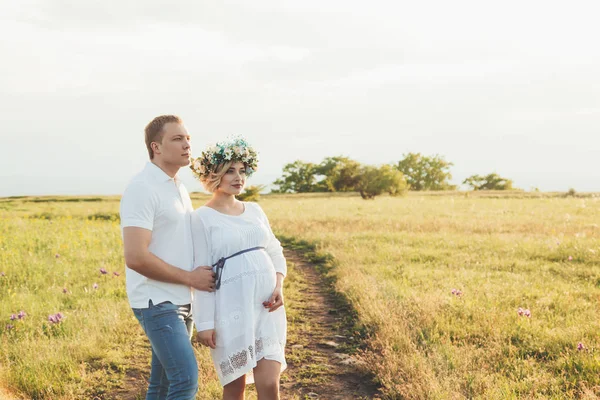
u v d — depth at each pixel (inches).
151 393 132.8
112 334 223.9
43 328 225.3
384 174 1647.4
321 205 1211.9
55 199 1814.7
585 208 890.7
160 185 124.3
